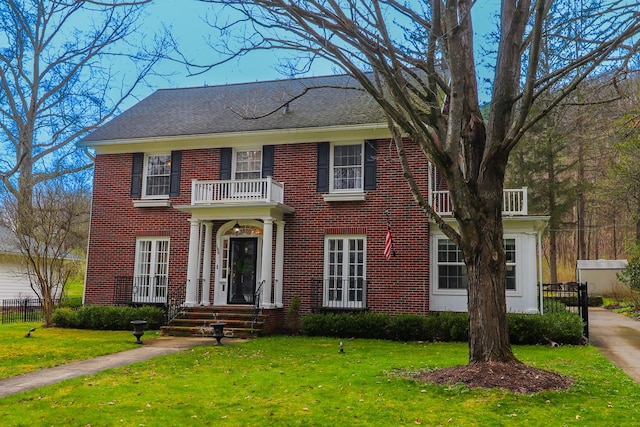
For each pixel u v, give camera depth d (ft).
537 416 21.44
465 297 52.80
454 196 28.78
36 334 52.44
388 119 31.50
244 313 53.42
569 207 107.14
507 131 29.91
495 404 23.11
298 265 56.18
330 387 26.89
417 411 22.29
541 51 36.99
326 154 56.90
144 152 62.69
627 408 22.74
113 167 63.36
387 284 53.57
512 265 51.55
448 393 25.03
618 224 115.14
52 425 20.62
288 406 23.32
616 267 115.34
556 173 108.37
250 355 38.45
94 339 48.21
